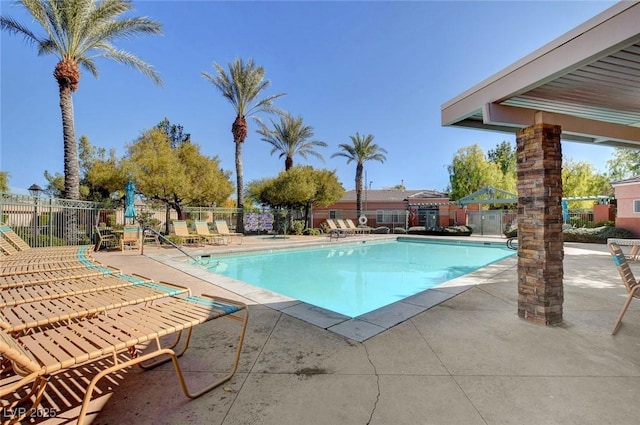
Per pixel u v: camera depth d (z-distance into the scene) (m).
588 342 2.97
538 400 2.05
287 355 2.73
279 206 22.06
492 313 3.83
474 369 2.46
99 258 8.73
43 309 2.45
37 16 9.56
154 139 13.78
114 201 12.73
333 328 3.35
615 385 2.22
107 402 2.07
